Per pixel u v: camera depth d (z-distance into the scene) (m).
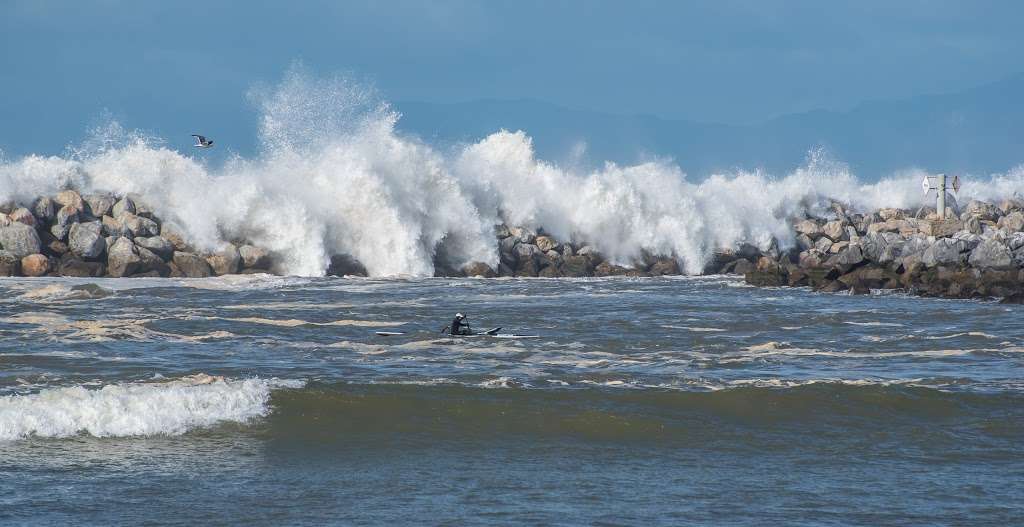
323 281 180.50
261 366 89.50
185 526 49.84
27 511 51.03
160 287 159.50
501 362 93.69
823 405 74.50
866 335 116.56
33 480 55.56
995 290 164.50
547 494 55.56
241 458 60.88
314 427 66.81
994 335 117.31
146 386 72.88
